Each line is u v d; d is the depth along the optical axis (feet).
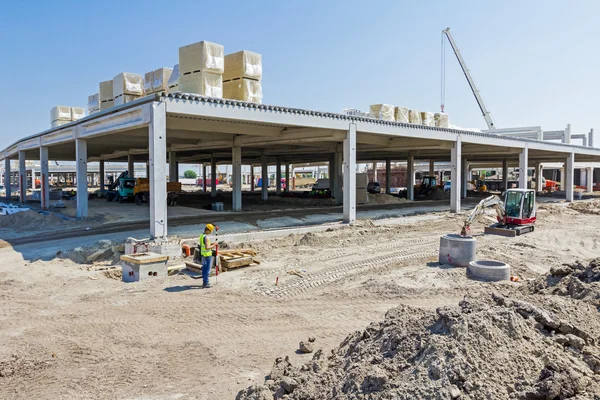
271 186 320.50
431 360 16.02
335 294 38.06
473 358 15.71
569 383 14.84
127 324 31.04
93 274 46.98
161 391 21.86
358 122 79.92
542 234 73.77
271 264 49.75
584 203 131.13
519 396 14.58
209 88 63.57
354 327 30.32
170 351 26.53
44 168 108.58
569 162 143.23
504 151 126.00
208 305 35.27
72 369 24.30
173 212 93.76
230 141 102.32
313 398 17.21
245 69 67.05
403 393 14.83
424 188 173.17
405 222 84.23
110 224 78.54
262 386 18.84
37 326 30.68
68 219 84.17
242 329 30.09
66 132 91.56
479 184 236.63
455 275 42.83
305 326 30.60
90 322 31.48
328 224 77.15
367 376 16.16
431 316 19.94
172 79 69.31
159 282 42.80
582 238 70.49
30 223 80.43
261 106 66.39
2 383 22.80
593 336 18.48
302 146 129.18
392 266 48.47
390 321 21.42
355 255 54.39
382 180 310.86
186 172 500.74
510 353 16.24
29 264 50.88
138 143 109.19
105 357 25.77
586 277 27.63
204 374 23.59
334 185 142.51
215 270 45.78
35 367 24.49
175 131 89.86
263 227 75.51
